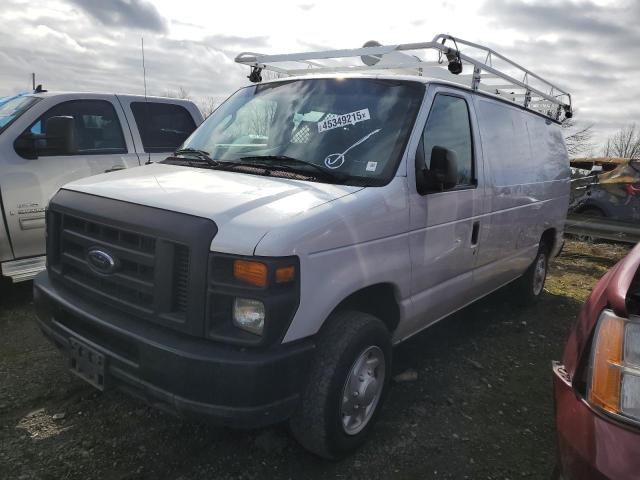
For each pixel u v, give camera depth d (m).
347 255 2.71
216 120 4.07
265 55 4.36
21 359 3.95
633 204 10.31
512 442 3.26
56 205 3.08
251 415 2.36
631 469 1.61
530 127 5.18
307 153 3.30
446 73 4.31
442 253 3.59
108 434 3.08
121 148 5.88
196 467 2.84
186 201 2.62
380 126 3.33
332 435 2.75
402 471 2.91
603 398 1.75
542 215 5.38
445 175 3.19
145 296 2.60
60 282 3.08
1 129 5.03
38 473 2.72
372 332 2.89
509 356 4.55
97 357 2.69
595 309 2.00
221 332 2.39
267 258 2.33
